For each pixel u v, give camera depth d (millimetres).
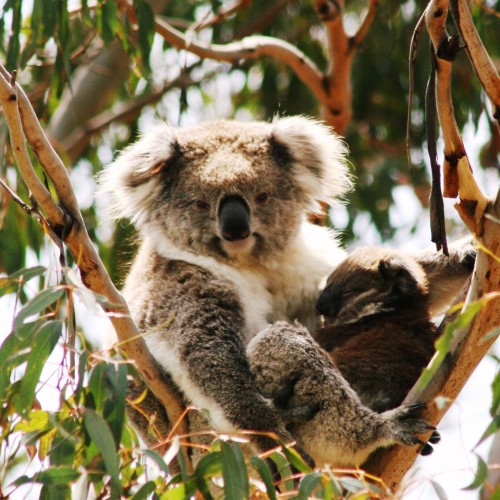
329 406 8461
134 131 18750
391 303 9758
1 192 13469
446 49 7598
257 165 10523
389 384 8922
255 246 10336
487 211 7789
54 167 7660
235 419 8727
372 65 18281
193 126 11336
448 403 7602
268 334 8844
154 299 9789
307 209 10992
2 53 14977
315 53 19156
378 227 17656
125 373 7191
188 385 9086
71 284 7215
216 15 16359
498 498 6945
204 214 10250
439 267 10227
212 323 9484
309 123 11297
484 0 15172
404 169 18062
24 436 7199
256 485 7445
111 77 18438
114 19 12328
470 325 7793
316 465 8688
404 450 8148
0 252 14055
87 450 7301
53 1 11844
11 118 7383
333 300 9961
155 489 7289
